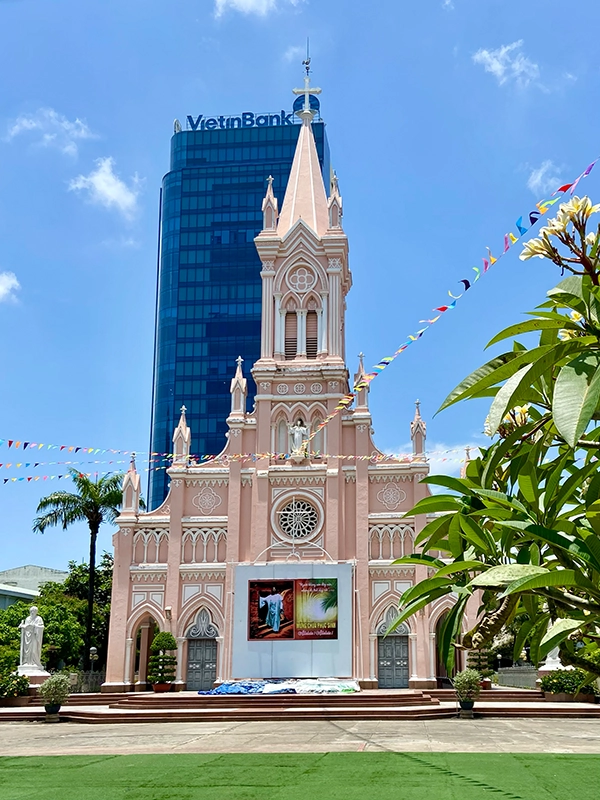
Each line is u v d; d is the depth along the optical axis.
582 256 9.70
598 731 39.16
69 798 22.14
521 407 11.68
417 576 60.12
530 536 9.85
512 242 14.64
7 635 72.25
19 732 43.00
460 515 10.31
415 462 62.56
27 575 124.06
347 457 61.91
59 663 81.00
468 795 21.23
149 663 59.81
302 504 62.78
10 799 22.19
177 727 43.84
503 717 47.84
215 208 157.00
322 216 71.00
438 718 46.97
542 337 9.92
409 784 23.17
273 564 59.41
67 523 72.00
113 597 61.88
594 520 9.86
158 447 148.12
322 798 21.28
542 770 25.62
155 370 155.50
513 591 8.27
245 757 29.78
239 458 63.53
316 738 36.50
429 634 59.12
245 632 58.28
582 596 10.81
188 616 61.22
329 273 67.56
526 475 10.28
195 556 62.53
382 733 38.47
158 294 159.12
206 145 161.12
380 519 61.84
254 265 153.25
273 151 159.75
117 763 28.92
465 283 17.66
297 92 77.50
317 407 64.44
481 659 56.62
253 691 52.78
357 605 59.84
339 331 66.81
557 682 53.19
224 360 149.12
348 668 57.03
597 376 8.08
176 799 21.62
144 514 63.97
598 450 10.47
